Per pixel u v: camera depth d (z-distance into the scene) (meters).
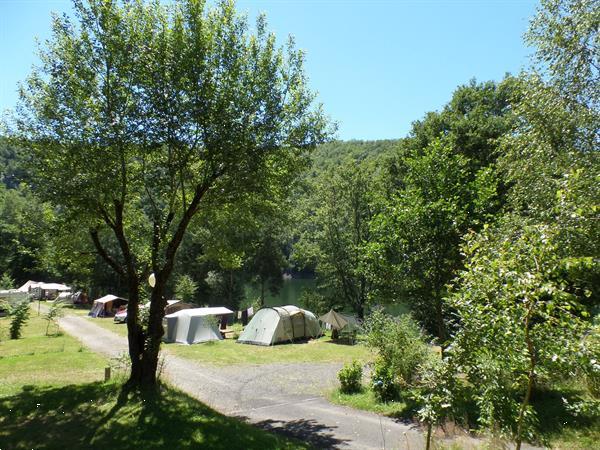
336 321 27.56
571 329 3.96
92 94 10.50
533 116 11.31
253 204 12.98
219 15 11.15
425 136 27.19
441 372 4.99
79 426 8.93
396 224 12.11
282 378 16.23
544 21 11.40
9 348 21.75
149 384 11.65
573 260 4.08
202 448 7.84
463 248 5.18
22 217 12.55
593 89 10.52
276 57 11.52
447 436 8.77
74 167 9.93
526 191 11.27
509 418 5.02
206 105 10.45
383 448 8.60
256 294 67.44
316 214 38.53
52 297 62.41
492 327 4.35
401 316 14.45
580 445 7.49
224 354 21.73
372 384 12.98
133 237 13.77
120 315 36.41
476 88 28.84
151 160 11.93
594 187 8.09
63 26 10.23
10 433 8.61
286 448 8.24
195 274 50.38
